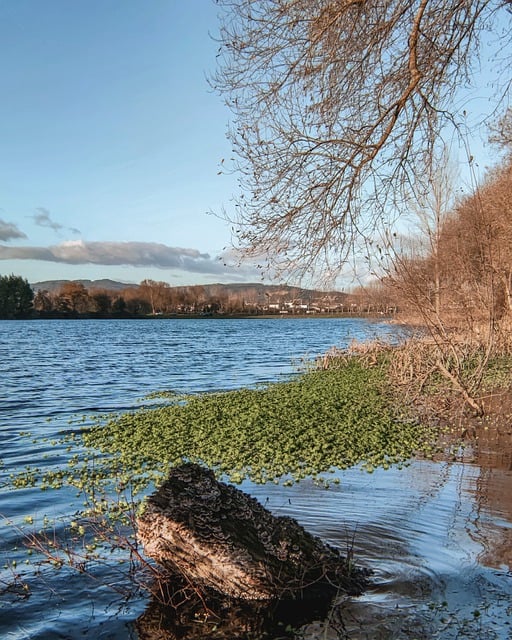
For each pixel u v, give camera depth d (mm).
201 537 7039
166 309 180500
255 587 6891
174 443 16000
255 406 21375
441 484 11836
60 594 7312
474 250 20406
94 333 103250
